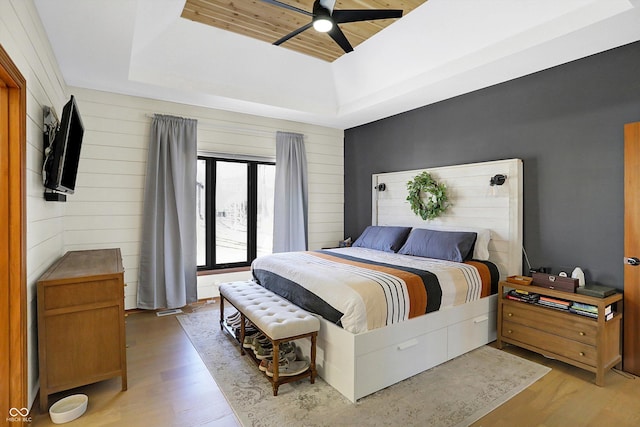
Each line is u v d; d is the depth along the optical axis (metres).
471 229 3.71
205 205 4.65
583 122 2.98
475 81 3.55
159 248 4.07
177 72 3.73
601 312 2.48
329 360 2.48
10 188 1.88
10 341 1.89
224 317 3.88
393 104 4.35
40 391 2.10
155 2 2.77
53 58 2.89
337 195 5.76
